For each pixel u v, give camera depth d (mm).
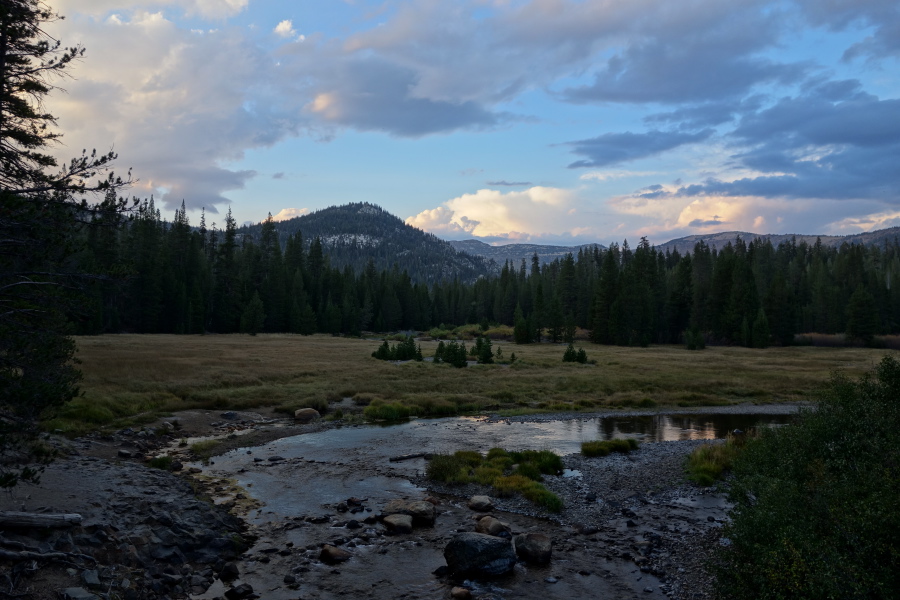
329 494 16531
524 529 14125
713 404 38562
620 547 12844
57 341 9641
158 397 30078
